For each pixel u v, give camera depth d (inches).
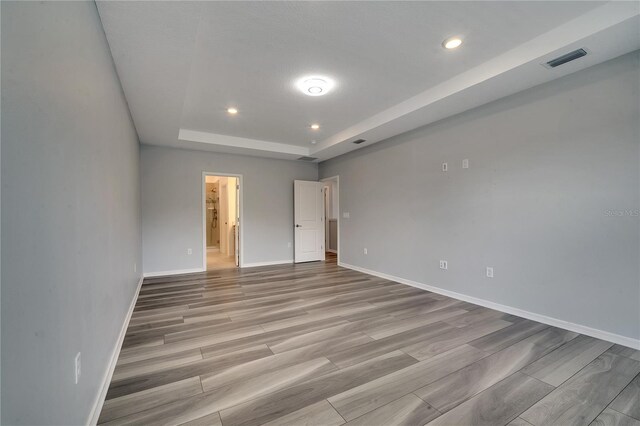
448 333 105.3
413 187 172.7
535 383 74.4
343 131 190.4
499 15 82.1
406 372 79.7
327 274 208.7
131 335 103.6
